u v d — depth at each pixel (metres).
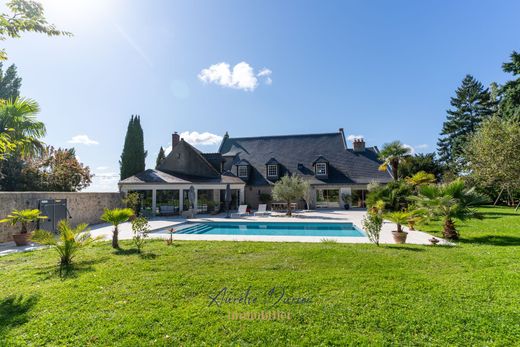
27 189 24.39
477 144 20.33
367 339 3.62
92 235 12.67
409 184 22.86
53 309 4.59
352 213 23.95
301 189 22.41
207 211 25.55
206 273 6.33
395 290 5.20
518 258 7.43
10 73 35.00
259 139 37.81
